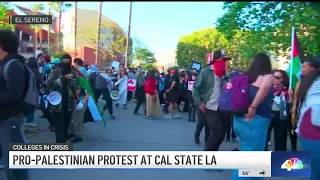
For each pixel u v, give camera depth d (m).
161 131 10.56
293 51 7.18
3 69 4.03
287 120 7.31
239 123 4.71
